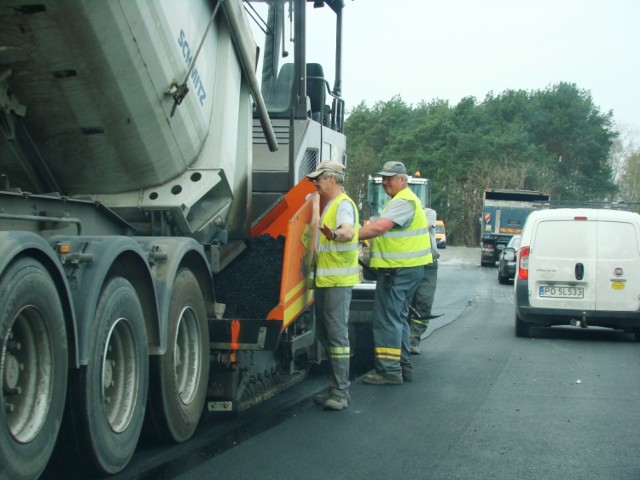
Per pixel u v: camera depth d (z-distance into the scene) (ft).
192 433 19.70
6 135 17.42
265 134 25.12
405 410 23.68
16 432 13.32
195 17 20.21
